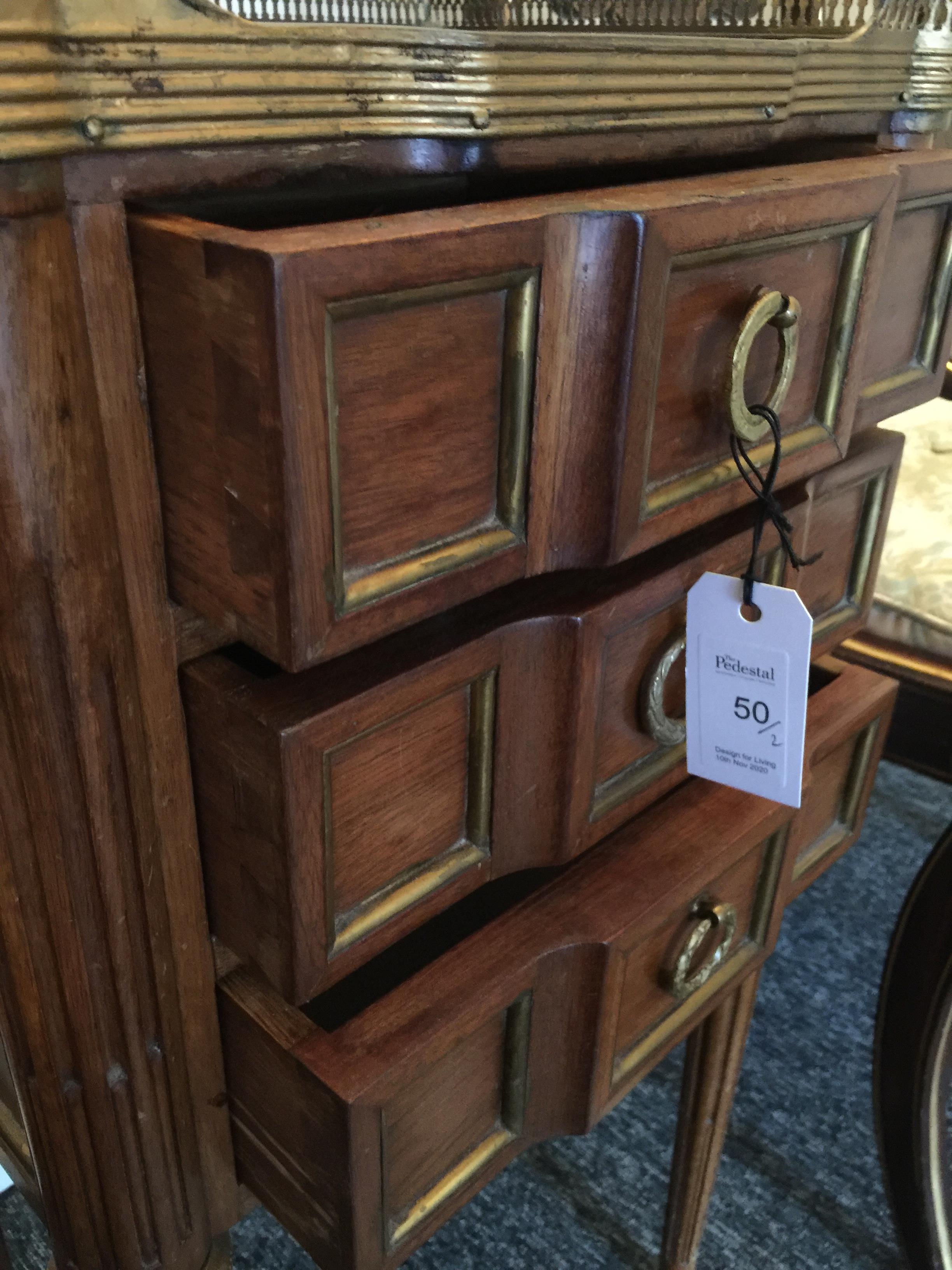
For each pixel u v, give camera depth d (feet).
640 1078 1.95
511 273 1.15
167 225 1.04
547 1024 1.70
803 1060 3.26
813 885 3.97
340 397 1.05
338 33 1.09
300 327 0.97
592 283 1.23
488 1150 1.76
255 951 1.45
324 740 1.24
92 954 1.37
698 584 1.62
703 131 1.51
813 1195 2.86
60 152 0.96
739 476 1.57
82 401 1.09
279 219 1.33
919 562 2.62
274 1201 1.71
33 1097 1.50
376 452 1.12
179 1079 1.58
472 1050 1.62
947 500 2.85
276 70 1.07
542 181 1.56
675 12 1.71
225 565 1.16
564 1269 2.63
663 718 1.70
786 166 1.60
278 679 1.29
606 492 1.36
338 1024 1.89
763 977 3.57
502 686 1.46
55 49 0.92
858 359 1.69
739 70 1.49
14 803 1.25
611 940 1.63
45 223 1.00
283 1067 1.49
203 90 1.03
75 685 1.20
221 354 1.03
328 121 1.12
